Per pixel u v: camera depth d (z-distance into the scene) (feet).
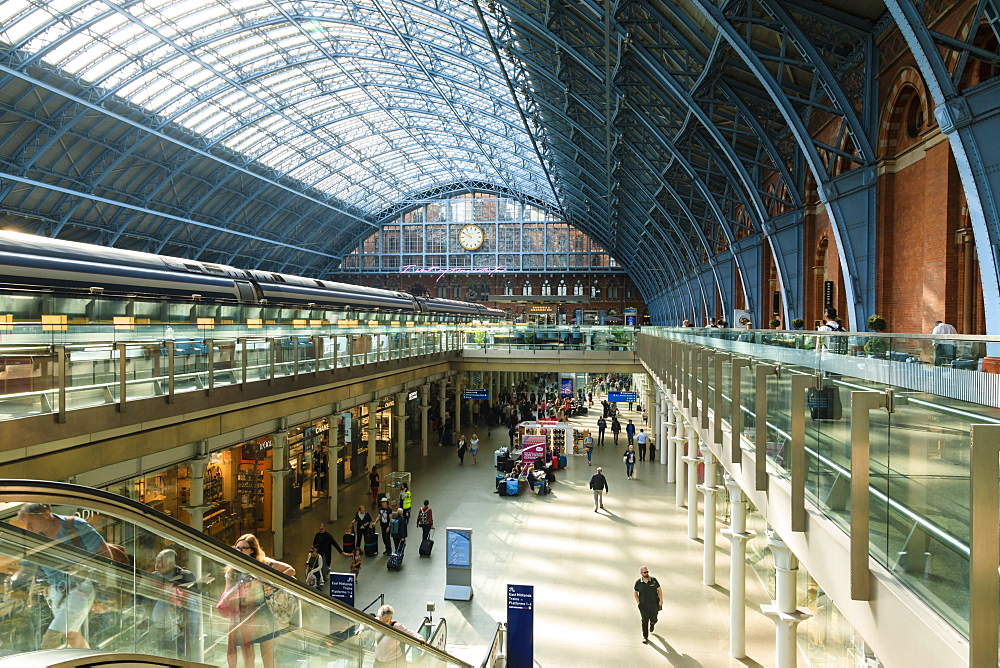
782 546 31.40
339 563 62.28
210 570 15.75
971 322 43.96
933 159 46.34
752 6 55.16
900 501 13.34
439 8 114.62
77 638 12.22
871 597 14.57
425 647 26.58
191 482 46.19
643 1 64.03
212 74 146.10
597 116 93.04
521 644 42.09
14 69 114.01
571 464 109.19
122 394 35.60
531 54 97.14
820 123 64.95
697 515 71.56
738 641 44.29
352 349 72.23
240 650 16.55
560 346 126.31
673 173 101.09
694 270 136.26
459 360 127.03
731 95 69.31
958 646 10.93
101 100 133.80
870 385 14.96
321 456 86.53
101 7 114.11
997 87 30.71
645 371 125.80
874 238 52.16
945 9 41.34
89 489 12.43
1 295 47.26
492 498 85.35
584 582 57.47
